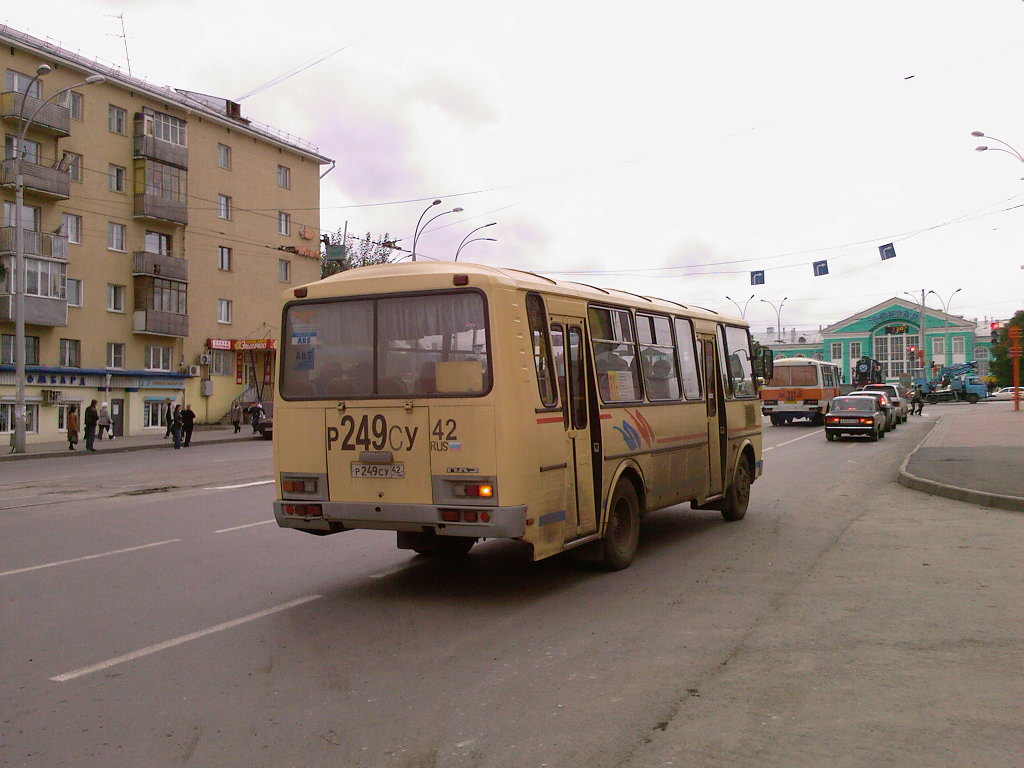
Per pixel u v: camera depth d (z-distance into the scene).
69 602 7.56
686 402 10.55
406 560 9.42
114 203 41.47
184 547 10.30
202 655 5.97
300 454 7.86
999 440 25.78
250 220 49.38
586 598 7.55
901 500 14.15
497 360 7.12
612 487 8.55
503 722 4.64
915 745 4.23
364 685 5.30
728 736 4.38
